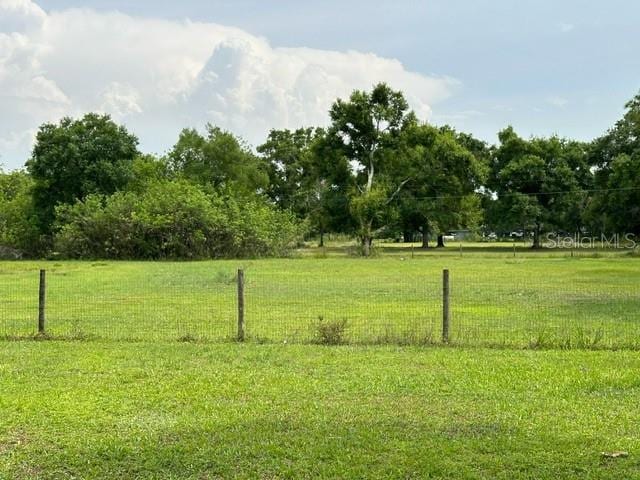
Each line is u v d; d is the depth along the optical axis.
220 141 79.75
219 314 17.89
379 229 62.41
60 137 62.66
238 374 9.75
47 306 20.02
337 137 67.50
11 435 6.96
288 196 97.00
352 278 31.31
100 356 11.17
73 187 63.31
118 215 53.91
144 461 6.24
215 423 7.32
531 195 83.25
